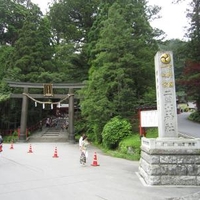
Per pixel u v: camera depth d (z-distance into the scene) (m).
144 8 29.12
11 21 47.81
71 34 41.69
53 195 8.59
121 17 24.06
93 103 22.66
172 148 10.30
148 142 10.87
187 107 57.03
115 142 20.83
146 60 23.97
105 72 23.06
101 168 13.86
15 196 8.45
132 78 23.80
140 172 12.06
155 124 16.25
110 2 31.09
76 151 21.98
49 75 35.62
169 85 11.59
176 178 10.12
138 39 24.64
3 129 36.34
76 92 32.06
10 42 49.97
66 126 39.34
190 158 10.24
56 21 41.84
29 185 9.96
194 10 32.66
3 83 34.62
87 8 39.22
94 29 32.25
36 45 38.12
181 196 8.53
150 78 24.39
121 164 15.29
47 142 30.78
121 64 22.89
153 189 9.45
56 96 32.38
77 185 10.00
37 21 40.94
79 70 39.12
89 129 30.25
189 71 30.36
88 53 34.03
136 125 21.59
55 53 41.94
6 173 12.29
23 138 30.92
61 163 15.41
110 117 22.81
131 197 8.38
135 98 22.67
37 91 35.56
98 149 23.69
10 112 35.66
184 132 21.41
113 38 23.77
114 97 23.00
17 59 37.59
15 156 18.33
